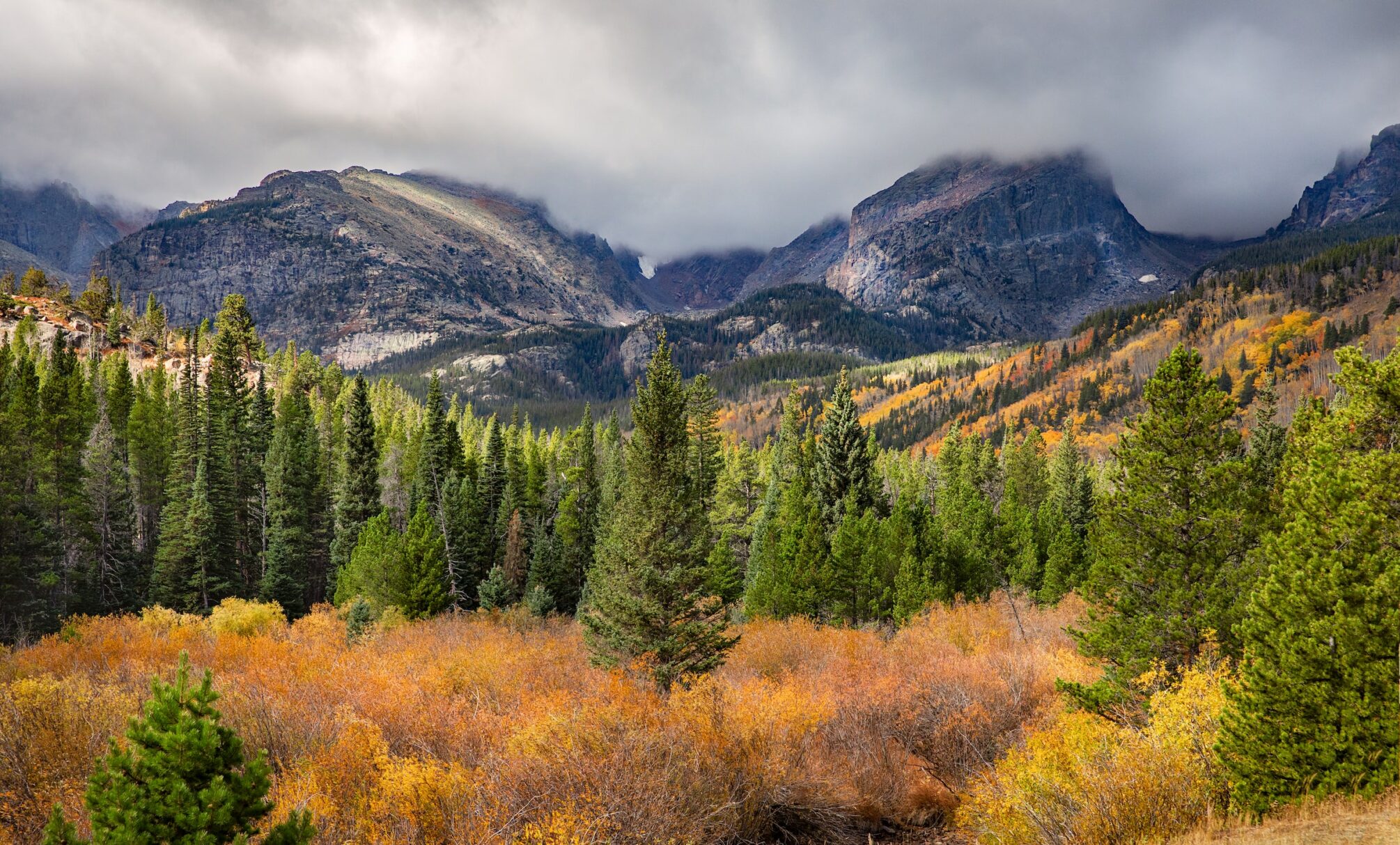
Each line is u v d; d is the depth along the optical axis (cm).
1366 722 888
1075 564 3872
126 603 4997
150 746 659
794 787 1387
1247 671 1006
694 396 4681
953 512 5091
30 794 1024
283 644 2578
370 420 5797
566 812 973
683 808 1129
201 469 4966
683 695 1559
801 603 3597
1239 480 1680
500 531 5866
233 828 675
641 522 2017
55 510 4544
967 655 2658
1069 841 1004
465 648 2447
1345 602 940
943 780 1633
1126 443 1830
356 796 1047
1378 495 1076
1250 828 888
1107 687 1572
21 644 2741
